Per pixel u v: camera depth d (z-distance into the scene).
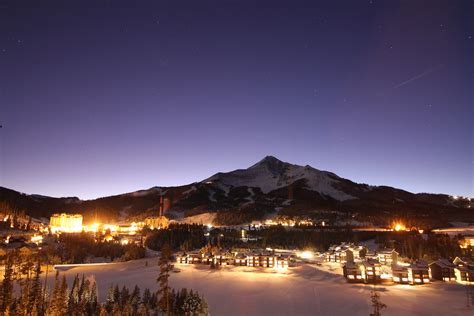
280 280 127.94
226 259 160.50
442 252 151.12
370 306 92.38
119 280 129.25
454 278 117.31
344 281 122.31
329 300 99.00
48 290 97.19
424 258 140.62
